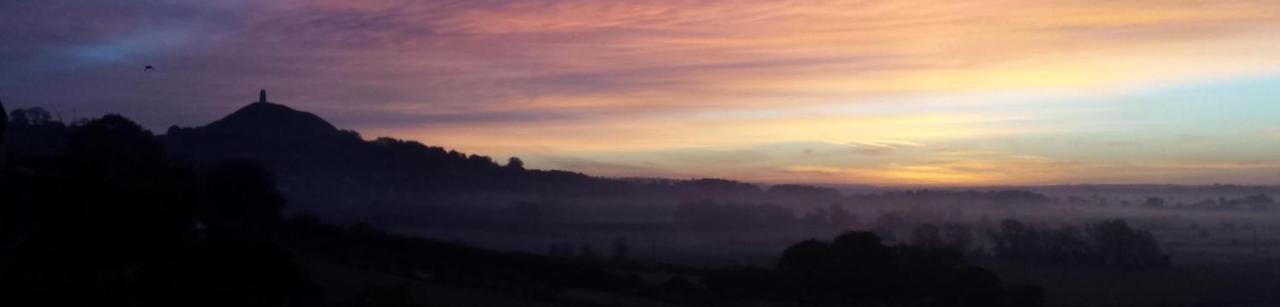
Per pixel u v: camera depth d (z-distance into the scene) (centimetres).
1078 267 4403
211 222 3077
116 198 2197
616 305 3194
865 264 3712
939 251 3919
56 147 3697
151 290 2062
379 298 2777
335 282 3022
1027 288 3650
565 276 3769
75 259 2006
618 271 3991
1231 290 3806
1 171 2112
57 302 1781
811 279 3678
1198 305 3484
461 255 4125
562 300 3206
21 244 1906
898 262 3747
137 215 2202
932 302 3609
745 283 3738
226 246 2397
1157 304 3481
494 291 3250
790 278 3703
